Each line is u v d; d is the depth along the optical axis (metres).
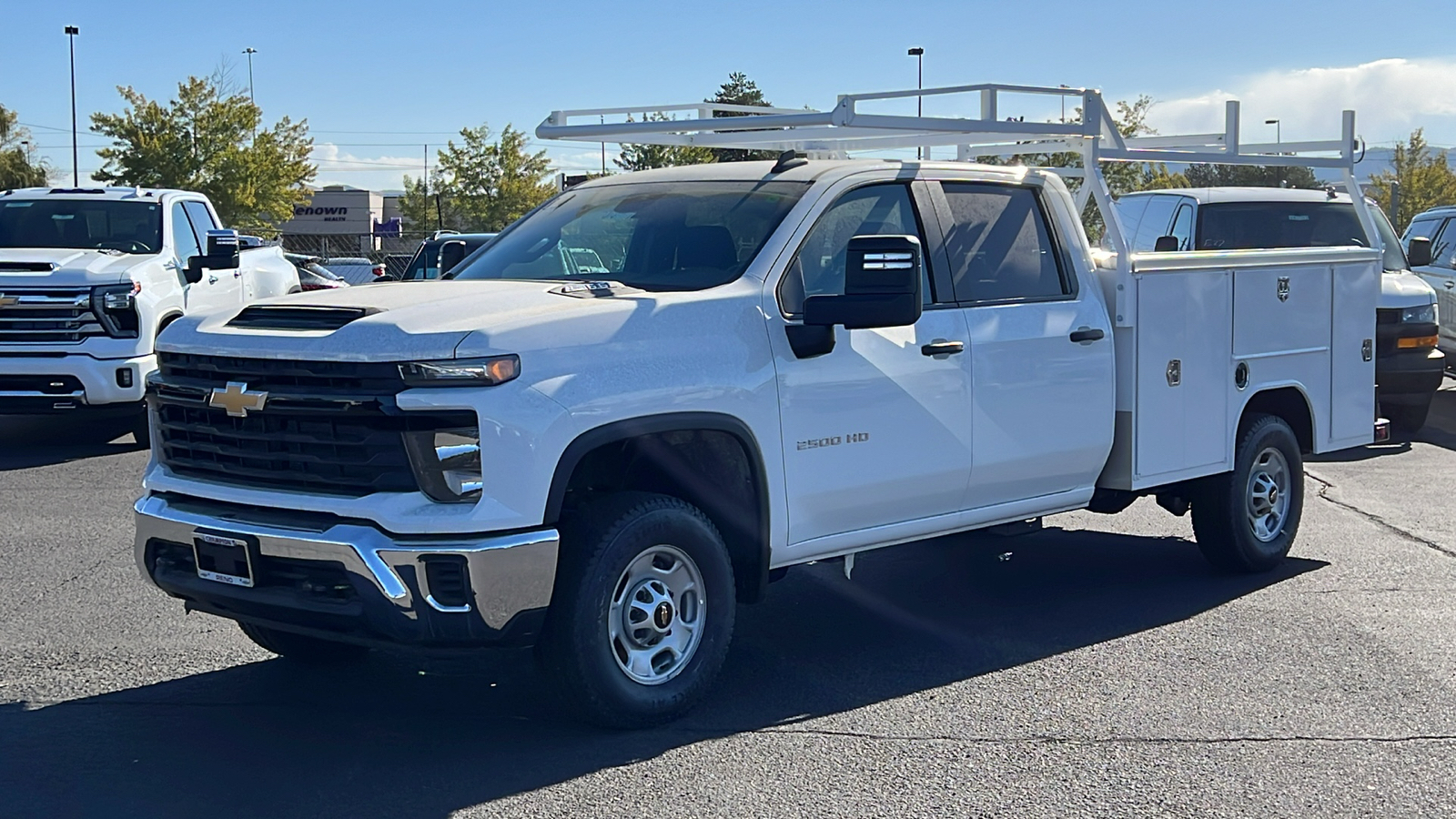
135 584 7.19
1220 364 7.24
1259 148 8.30
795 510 5.46
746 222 5.64
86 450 11.95
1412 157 59.06
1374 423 8.35
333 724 5.14
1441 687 5.69
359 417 4.59
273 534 4.66
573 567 4.80
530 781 4.60
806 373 5.43
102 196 13.16
